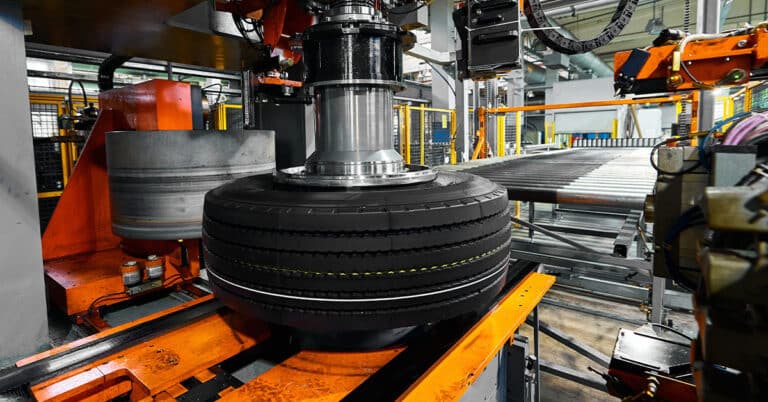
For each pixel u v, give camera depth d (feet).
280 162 13.56
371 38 3.74
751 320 1.81
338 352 3.79
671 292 10.48
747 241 1.97
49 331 7.90
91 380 3.09
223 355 3.52
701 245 2.31
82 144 13.88
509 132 30.40
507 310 4.53
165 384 3.10
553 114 32.53
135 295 8.33
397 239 3.06
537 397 5.94
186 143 7.47
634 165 11.12
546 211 22.71
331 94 3.92
